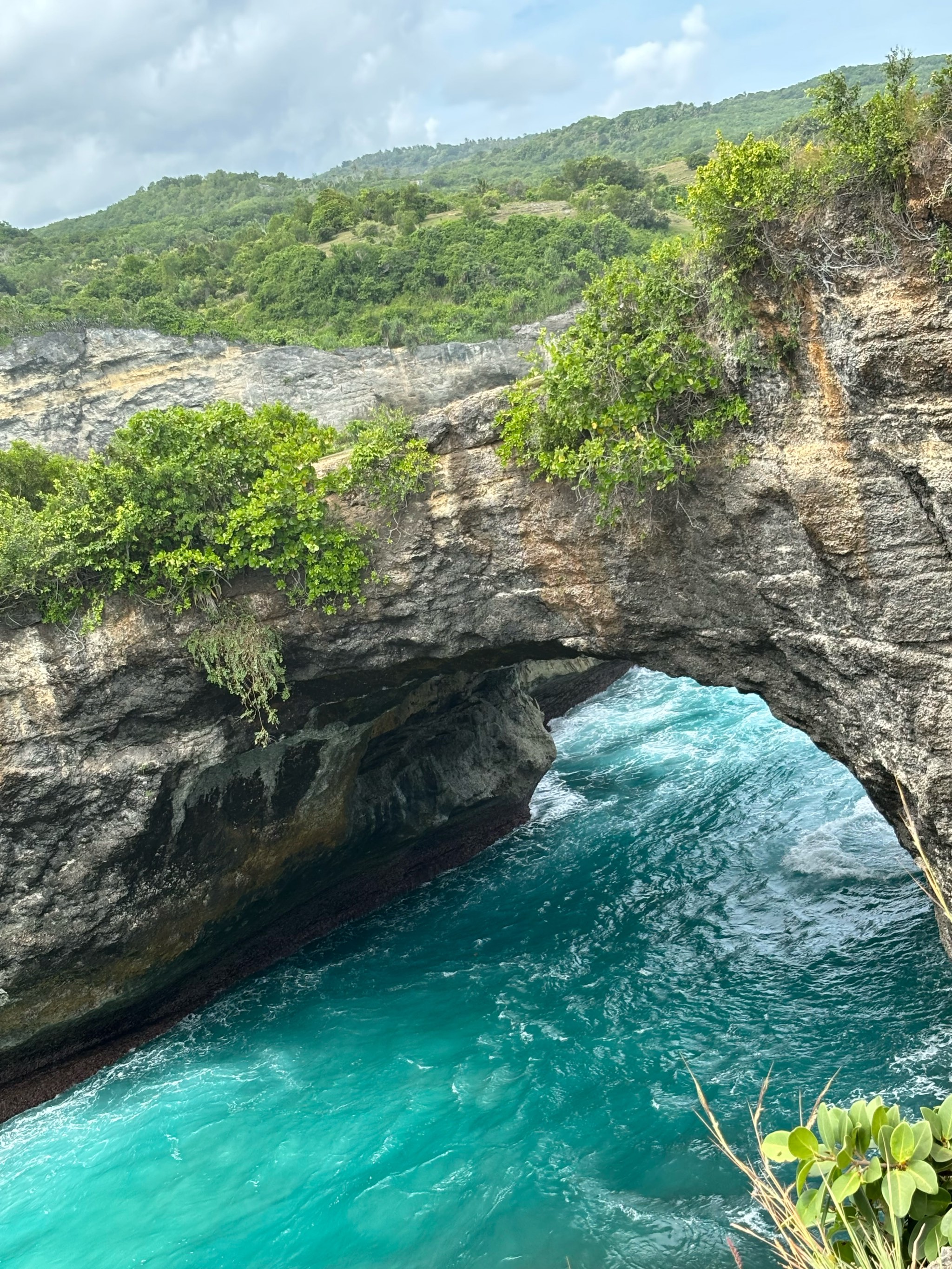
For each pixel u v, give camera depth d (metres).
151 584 16.94
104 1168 15.70
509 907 22.12
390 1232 13.53
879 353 11.48
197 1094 17.20
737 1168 13.51
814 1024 16.05
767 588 13.73
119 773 17.33
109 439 50.22
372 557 16.58
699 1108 14.73
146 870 18.30
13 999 17.69
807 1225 4.71
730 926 19.42
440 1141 15.08
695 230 13.01
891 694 12.88
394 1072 16.94
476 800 24.41
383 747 22.66
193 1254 13.68
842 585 12.90
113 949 18.27
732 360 12.76
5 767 16.66
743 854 22.25
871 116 11.28
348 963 21.00
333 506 16.61
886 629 12.61
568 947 19.91
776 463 12.88
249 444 17.02
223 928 20.08
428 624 16.75
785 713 15.01
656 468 13.39
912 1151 4.67
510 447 15.12
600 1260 12.53
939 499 11.59
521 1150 14.61
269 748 19.27
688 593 14.63
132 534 16.53
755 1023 16.39
